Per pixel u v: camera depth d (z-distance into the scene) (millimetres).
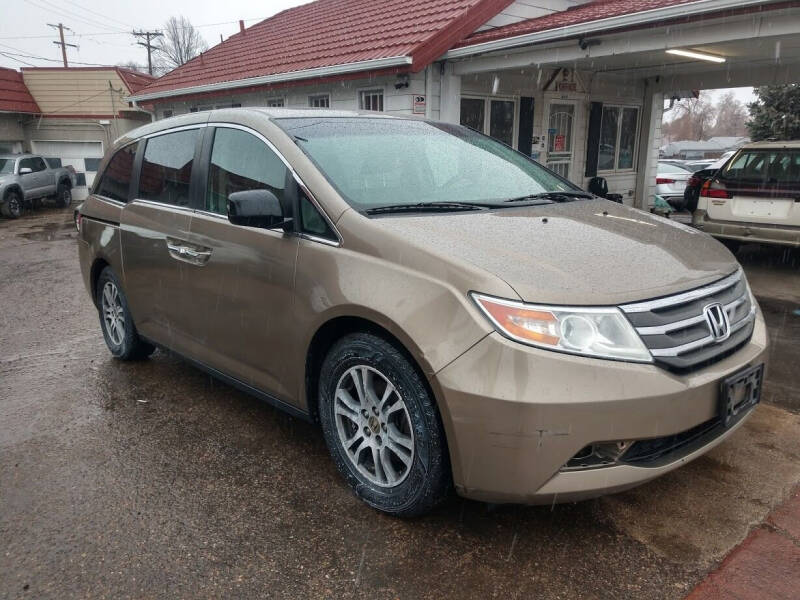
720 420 2432
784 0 5562
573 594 2260
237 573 2383
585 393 2158
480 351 2232
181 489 2963
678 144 51312
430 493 2486
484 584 2314
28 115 21719
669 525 2637
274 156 3141
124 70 22047
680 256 2715
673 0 7137
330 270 2715
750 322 2762
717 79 10906
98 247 4465
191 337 3682
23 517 2750
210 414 3783
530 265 2406
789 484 2912
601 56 7328
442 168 3414
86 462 3223
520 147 10367
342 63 9672
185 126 3844
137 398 4031
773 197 7125
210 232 3377
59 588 2314
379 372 2582
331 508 2797
